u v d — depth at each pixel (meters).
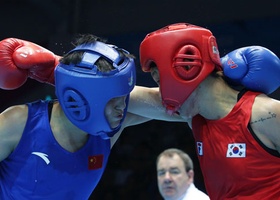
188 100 2.69
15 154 2.63
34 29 5.78
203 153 2.71
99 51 2.51
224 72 2.72
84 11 5.70
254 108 2.59
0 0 5.89
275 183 2.57
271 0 5.39
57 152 2.63
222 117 2.64
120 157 7.66
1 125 2.62
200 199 4.32
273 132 2.55
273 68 2.67
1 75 2.68
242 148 2.57
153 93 2.97
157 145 7.63
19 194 2.66
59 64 2.56
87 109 2.48
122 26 5.64
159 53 2.60
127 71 2.50
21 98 5.98
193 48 2.58
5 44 2.69
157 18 5.55
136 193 7.43
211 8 5.43
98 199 7.54
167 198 4.38
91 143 2.70
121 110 2.56
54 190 2.66
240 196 2.62
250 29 5.46
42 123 2.63
